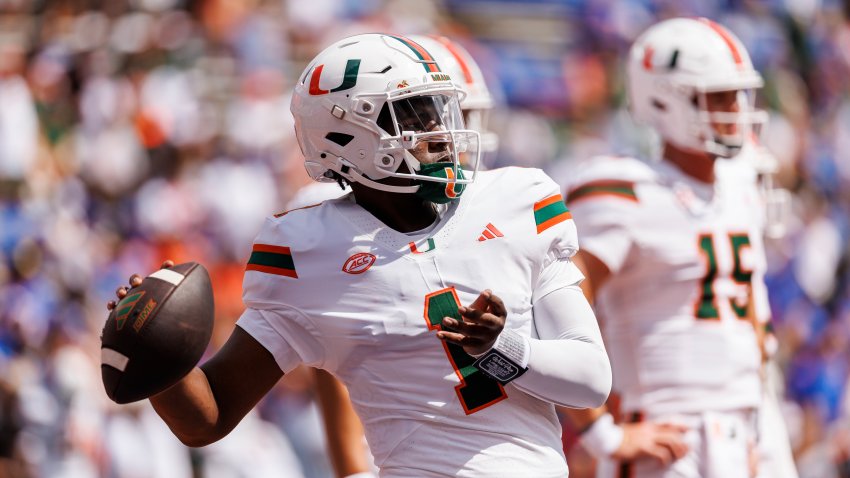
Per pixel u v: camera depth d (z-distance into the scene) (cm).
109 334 892
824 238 3731
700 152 1480
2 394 2247
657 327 1447
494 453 897
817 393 3117
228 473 2311
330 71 940
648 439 1413
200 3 3397
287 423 2436
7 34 3450
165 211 2916
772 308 3353
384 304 905
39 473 2228
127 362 880
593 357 909
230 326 2711
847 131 4444
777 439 1517
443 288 905
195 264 930
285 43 3525
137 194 2952
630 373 1467
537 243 926
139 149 3034
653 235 1434
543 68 3991
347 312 911
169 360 880
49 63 3247
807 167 4097
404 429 909
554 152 3750
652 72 1496
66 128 3127
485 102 1387
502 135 3669
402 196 932
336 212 937
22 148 2886
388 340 902
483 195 936
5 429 2234
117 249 2864
